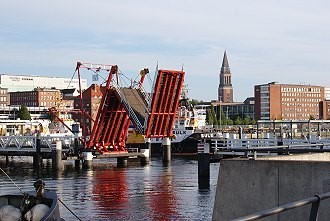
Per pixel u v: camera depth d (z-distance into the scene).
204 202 31.69
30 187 40.16
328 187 10.84
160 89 58.47
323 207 10.77
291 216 11.16
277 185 11.47
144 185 40.91
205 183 39.03
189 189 37.81
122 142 65.62
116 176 48.78
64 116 125.31
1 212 13.02
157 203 31.69
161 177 46.84
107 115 61.94
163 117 61.72
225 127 138.75
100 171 54.78
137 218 27.22
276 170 11.51
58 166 56.56
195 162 67.44
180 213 28.27
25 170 57.78
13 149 63.03
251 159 12.09
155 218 27.08
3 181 45.19
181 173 50.53
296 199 11.20
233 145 49.91
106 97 60.53
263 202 11.62
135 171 53.84
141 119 62.22
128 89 63.97
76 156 58.84
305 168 11.16
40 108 189.50
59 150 56.75
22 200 13.83
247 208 11.80
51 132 103.69
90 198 34.22
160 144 84.25
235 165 12.02
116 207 30.50
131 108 60.94
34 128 134.88
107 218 27.25
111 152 63.44
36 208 12.97
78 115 154.50
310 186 11.07
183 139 84.25
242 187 11.90
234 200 11.98
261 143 49.03
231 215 11.98
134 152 65.69
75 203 32.22
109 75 60.16
